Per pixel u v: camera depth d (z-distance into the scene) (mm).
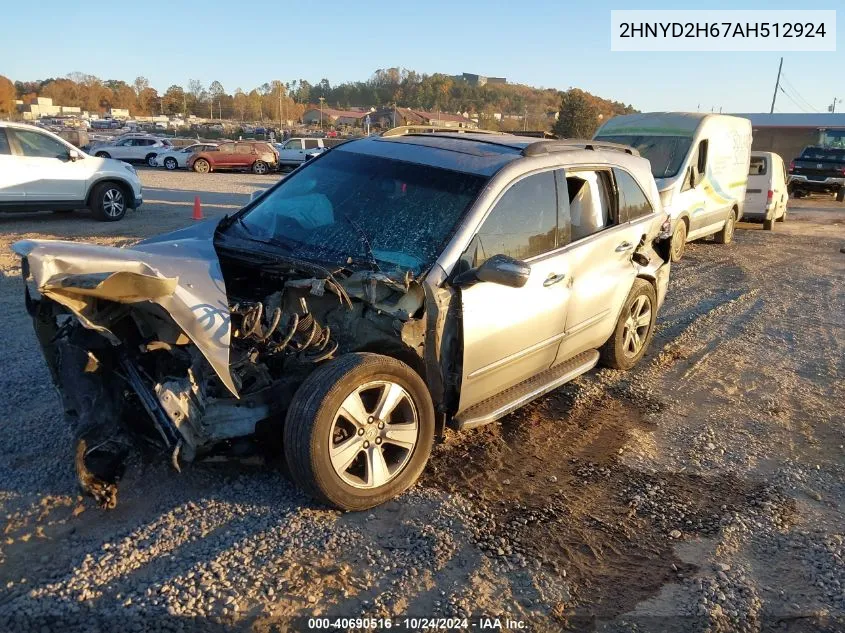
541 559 3482
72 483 3807
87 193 14039
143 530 3441
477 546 3533
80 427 3557
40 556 3229
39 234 12086
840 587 3428
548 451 4656
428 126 5875
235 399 3529
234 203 19062
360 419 3652
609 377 6094
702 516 3992
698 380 6211
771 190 17688
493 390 4488
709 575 3457
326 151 5340
